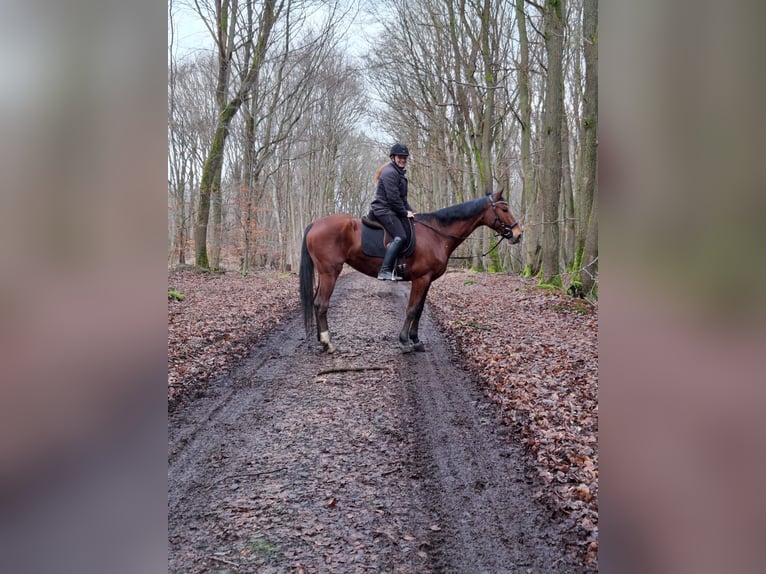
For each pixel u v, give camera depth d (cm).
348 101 2684
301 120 2384
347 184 3884
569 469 357
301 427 456
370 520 314
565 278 1430
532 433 421
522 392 509
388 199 671
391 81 2319
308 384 577
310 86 1941
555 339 721
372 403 512
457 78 1833
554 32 1071
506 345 702
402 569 271
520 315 934
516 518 313
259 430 451
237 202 1872
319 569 269
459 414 480
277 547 288
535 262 1712
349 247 700
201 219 1708
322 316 711
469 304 1103
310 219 2605
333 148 2748
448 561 277
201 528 307
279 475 371
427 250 696
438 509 326
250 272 1886
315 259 711
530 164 1655
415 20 1950
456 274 2023
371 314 998
